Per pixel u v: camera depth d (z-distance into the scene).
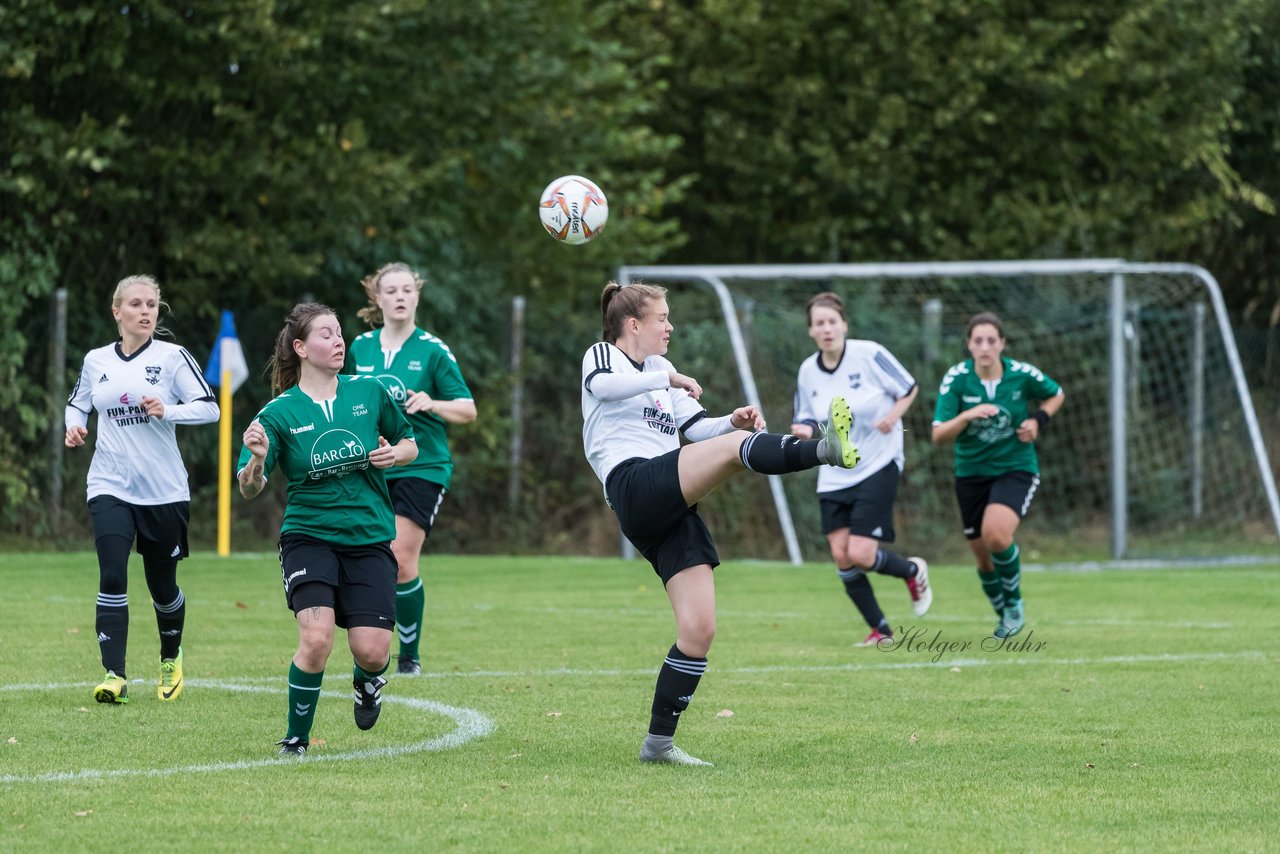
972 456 28.55
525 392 56.88
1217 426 58.03
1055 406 28.31
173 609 20.27
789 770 15.69
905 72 65.62
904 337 58.31
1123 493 49.22
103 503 20.31
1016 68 63.91
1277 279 74.12
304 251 55.25
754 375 56.50
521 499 55.84
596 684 21.64
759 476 54.97
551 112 58.09
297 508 16.30
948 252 65.44
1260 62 68.62
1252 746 17.11
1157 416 57.66
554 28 58.50
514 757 16.25
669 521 15.84
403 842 12.40
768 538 54.69
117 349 20.91
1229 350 51.47
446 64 54.44
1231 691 21.27
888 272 49.94
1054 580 41.59
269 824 12.99
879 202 67.12
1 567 40.56
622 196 61.91
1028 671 23.39
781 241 68.69
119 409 20.50
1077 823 13.32
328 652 16.00
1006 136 67.00
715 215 68.62
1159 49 65.62
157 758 16.00
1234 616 32.12
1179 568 46.66
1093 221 65.31
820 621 31.06
